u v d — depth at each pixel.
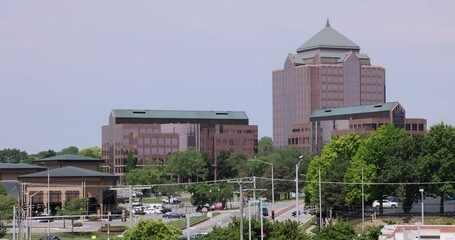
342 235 183.50
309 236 186.62
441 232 148.88
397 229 152.38
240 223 160.00
